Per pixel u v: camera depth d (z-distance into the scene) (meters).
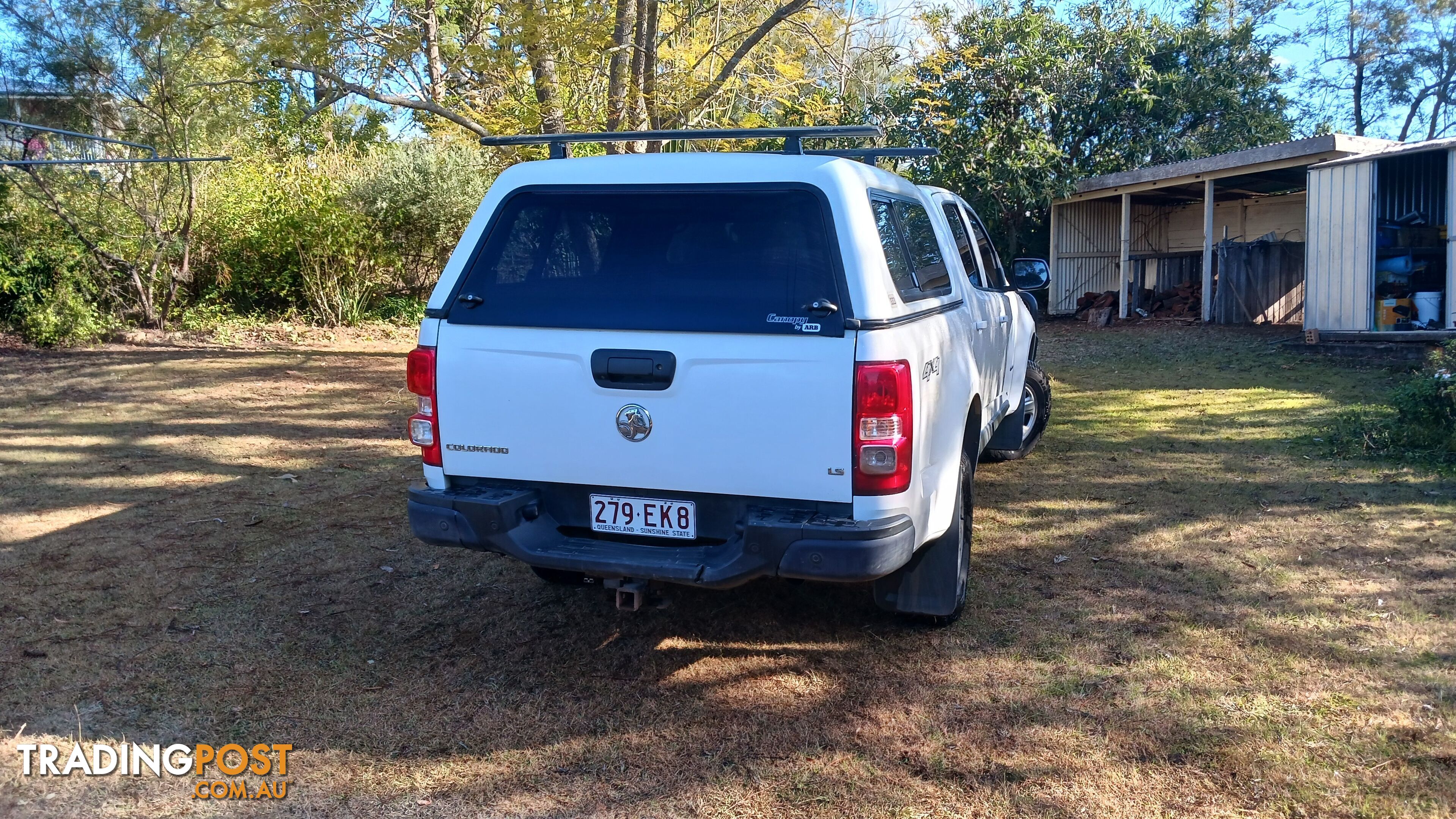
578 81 12.42
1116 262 19.53
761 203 3.62
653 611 4.65
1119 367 11.99
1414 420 7.21
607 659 4.16
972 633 4.34
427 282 16.78
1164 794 3.13
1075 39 19.05
